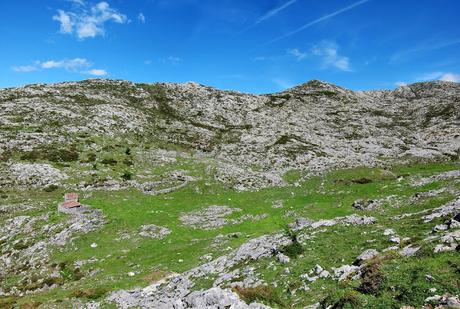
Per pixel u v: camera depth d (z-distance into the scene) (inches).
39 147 3846.0
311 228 1576.0
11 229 2433.6
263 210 2753.4
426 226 1277.1
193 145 4835.1
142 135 4815.5
